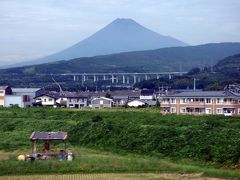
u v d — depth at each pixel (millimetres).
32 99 118688
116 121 58344
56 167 34812
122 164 35688
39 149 45281
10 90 115250
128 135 48344
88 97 120938
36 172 33750
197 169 34562
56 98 118750
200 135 42844
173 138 44031
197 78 169625
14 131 60844
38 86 190250
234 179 31203
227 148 38156
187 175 32625
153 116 64750
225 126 51250
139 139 46469
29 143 49562
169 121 57594
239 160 36000
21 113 76250
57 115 72750
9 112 78000
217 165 36719
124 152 44875
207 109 80438
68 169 34438
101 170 34375
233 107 78250
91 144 49812
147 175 32531
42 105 114500
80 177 31734
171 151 42031
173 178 31391
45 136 41562
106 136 50094
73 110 79875
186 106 82188
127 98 126688
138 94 130375
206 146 39938
